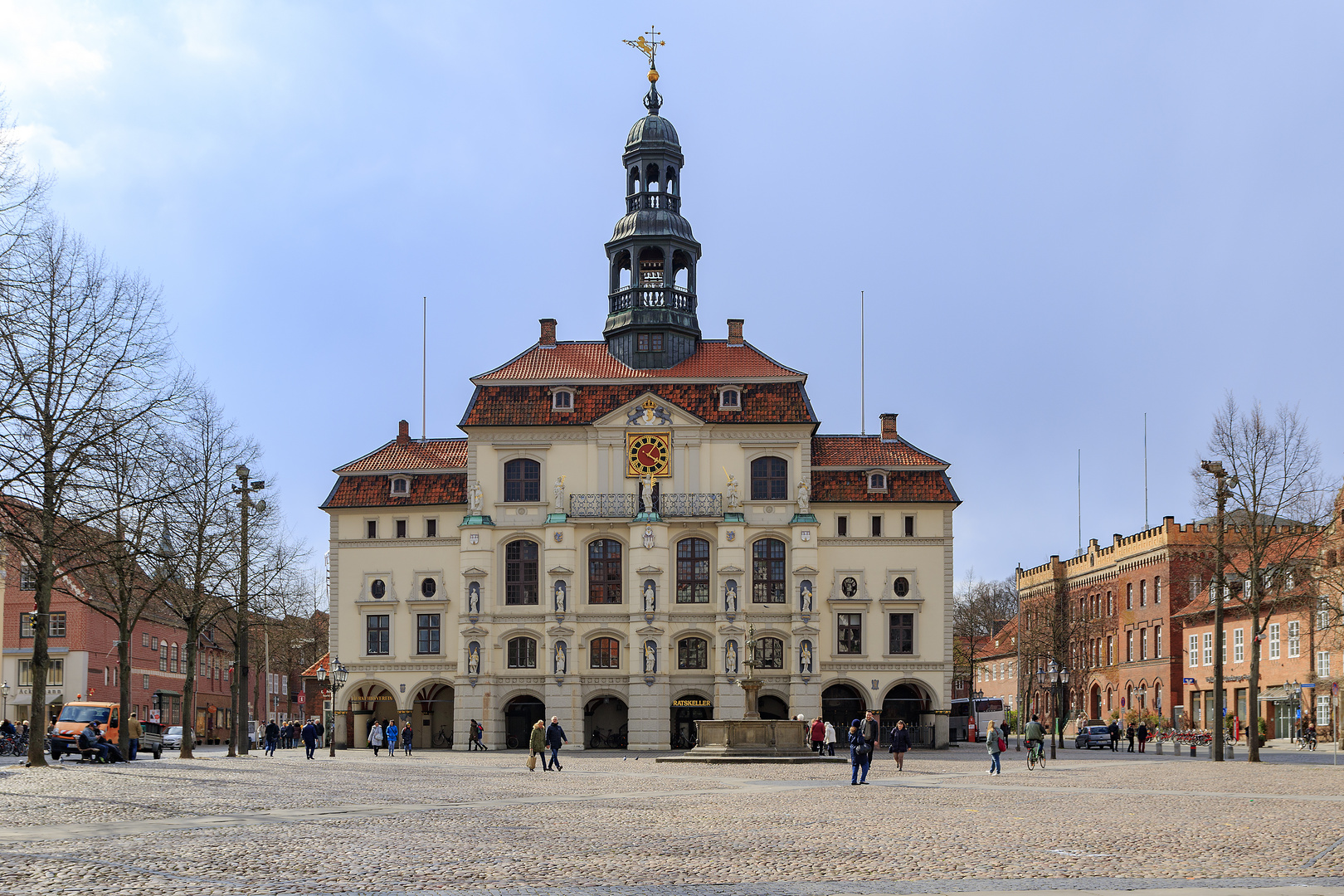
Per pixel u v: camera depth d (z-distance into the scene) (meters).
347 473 88.44
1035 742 55.47
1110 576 120.50
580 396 86.12
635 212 91.69
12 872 19.25
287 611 81.25
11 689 92.12
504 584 84.62
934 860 21.48
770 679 82.81
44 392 43.53
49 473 40.75
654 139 92.00
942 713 83.38
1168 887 18.42
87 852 21.80
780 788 41.22
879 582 84.38
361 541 86.81
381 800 35.00
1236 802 34.69
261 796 35.31
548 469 85.12
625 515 83.88
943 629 83.94
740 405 85.19
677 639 83.19
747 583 83.38
